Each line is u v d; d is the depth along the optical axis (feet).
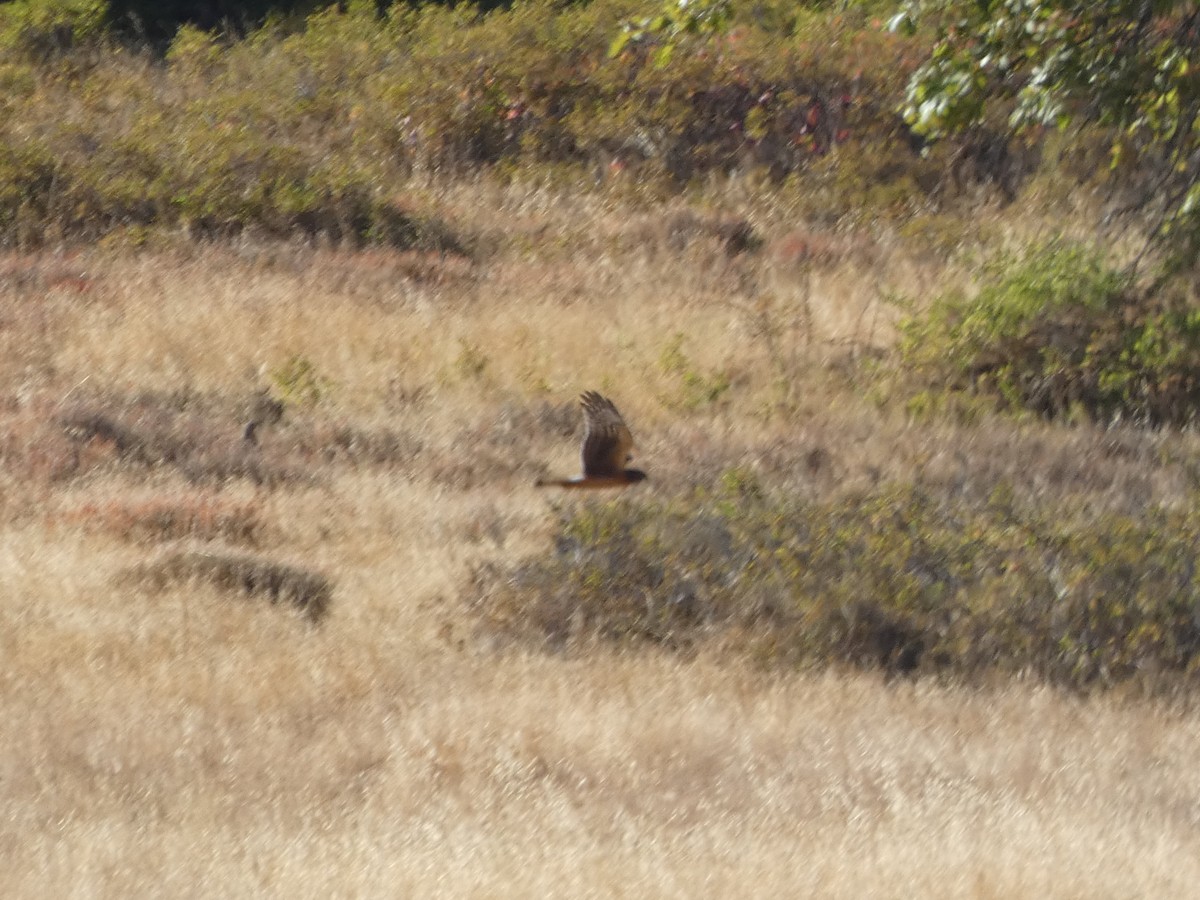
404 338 227.61
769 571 146.41
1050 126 304.30
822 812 107.24
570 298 248.52
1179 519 158.92
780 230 295.28
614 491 169.17
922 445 200.13
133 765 110.42
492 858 96.68
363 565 155.33
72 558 149.59
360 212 279.28
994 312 223.30
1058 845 102.17
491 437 200.03
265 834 98.99
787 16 357.20
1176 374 217.36
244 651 131.85
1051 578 144.36
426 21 366.02
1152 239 225.76
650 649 139.74
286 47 363.76
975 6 187.93
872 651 140.67
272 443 191.62
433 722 119.65
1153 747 124.06
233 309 230.07
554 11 365.40
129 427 189.88
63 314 225.97
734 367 228.02
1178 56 188.44
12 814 101.09
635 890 93.09
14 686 122.21
